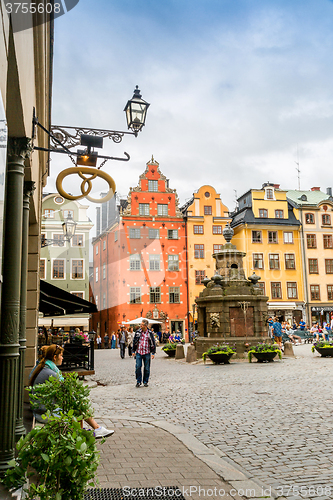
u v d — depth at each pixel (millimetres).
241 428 5879
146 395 9023
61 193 4770
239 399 8172
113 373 13758
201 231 39562
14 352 3691
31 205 6879
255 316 18203
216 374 12523
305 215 43656
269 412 6883
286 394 8609
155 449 4828
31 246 8930
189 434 5523
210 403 7840
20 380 4918
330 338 28359
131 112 6660
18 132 4031
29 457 2262
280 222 42844
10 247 3859
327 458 4500
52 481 2229
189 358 16750
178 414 6930
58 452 2193
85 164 5906
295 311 42219
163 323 36812
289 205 44812
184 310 37875
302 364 14859
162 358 20172
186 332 37625
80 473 2254
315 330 27938
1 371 3596
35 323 8891
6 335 3680
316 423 6039
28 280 8938
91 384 10797
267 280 41719
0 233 2266
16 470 2254
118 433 5613
